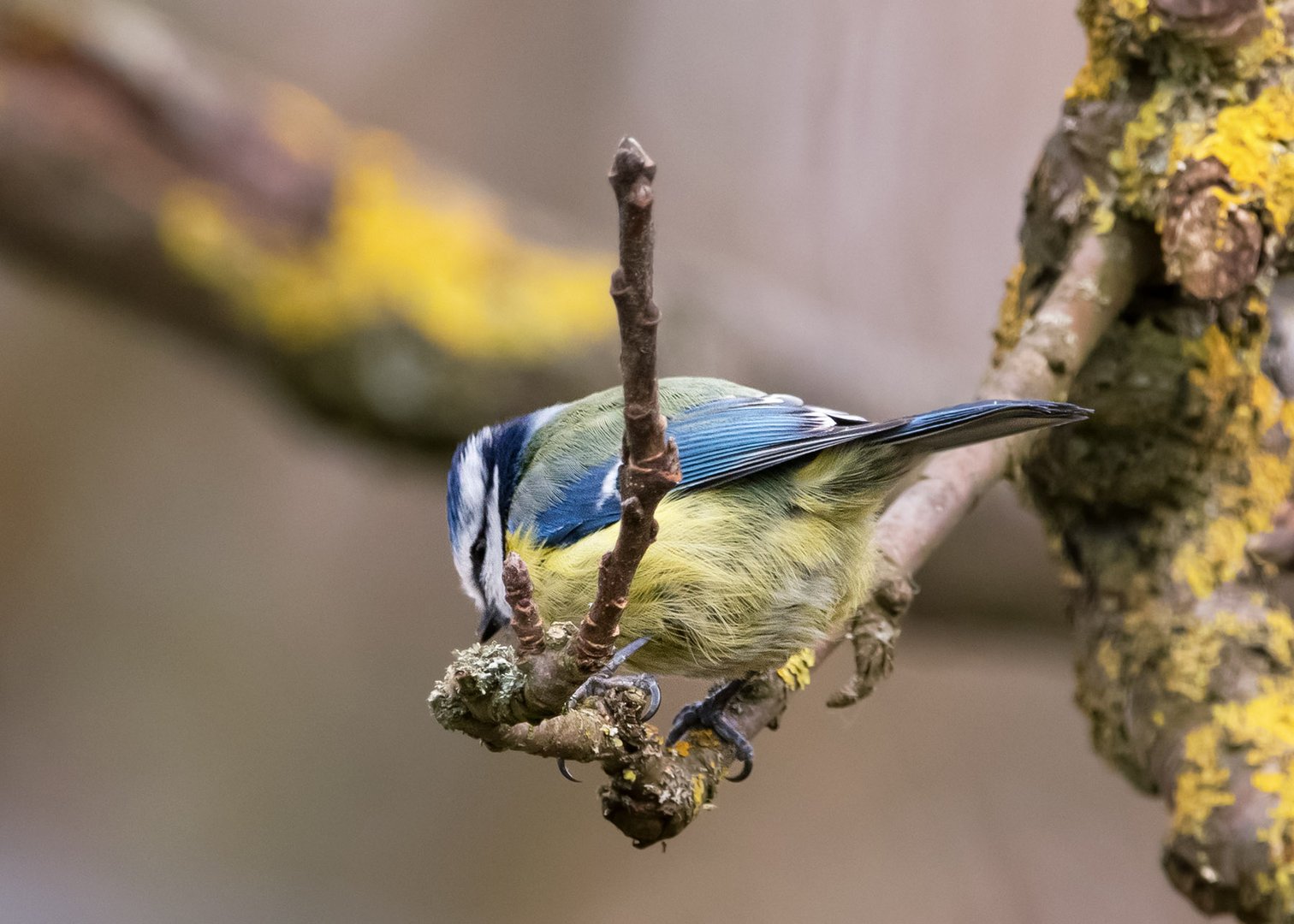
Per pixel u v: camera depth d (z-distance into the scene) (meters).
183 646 13.20
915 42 11.91
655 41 12.69
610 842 11.79
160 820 12.45
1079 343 5.97
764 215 11.99
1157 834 10.44
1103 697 6.44
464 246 10.35
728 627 5.80
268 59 13.16
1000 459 6.31
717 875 11.16
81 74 10.09
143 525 13.52
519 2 13.05
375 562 13.28
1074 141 6.21
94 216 9.90
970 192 11.72
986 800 10.89
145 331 12.22
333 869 12.12
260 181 10.20
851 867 10.87
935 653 11.13
